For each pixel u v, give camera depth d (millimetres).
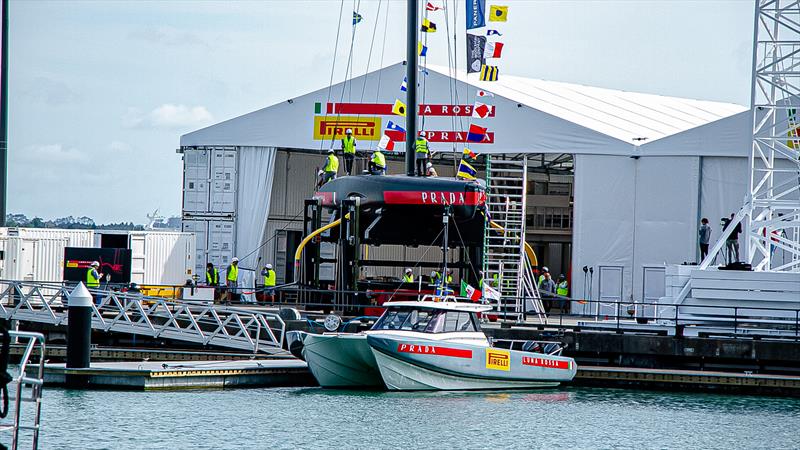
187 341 129750
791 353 117688
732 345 119375
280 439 84562
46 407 94562
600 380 118312
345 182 139125
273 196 184875
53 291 158750
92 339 135125
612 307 161625
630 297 161375
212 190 176375
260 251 176625
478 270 136125
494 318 138875
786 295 126062
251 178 175750
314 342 106188
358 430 88625
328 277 172375
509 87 185375
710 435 91625
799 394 113688
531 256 154750
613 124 175375
